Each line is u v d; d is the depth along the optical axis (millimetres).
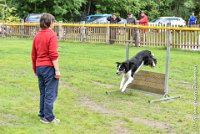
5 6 33875
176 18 35375
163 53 17297
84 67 13273
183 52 18188
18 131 6703
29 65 13344
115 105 8766
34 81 10719
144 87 9836
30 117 7535
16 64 13477
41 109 7344
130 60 9914
